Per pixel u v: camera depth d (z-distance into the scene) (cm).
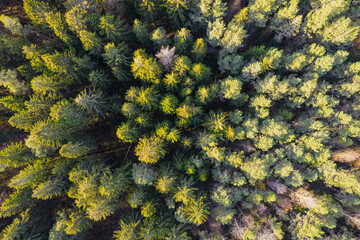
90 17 2397
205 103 2861
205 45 2742
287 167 2839
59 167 2606
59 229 2406
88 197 2334
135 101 2548
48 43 2556
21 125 2350
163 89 2823
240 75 3008
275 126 2812
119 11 2709
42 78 2239
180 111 2539
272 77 2727
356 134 3011
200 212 2383
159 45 2766
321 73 2981
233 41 2714
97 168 2692
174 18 2808
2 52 2398
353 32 2902
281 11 2880
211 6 2823
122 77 2739
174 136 2611
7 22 2331
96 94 2491
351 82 3059
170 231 2659
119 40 2627
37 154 2505
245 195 3053
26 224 2627
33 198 2781
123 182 2534
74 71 2481
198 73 2542
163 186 2397
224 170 2959
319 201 2892
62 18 2450
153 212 2577
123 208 3000
